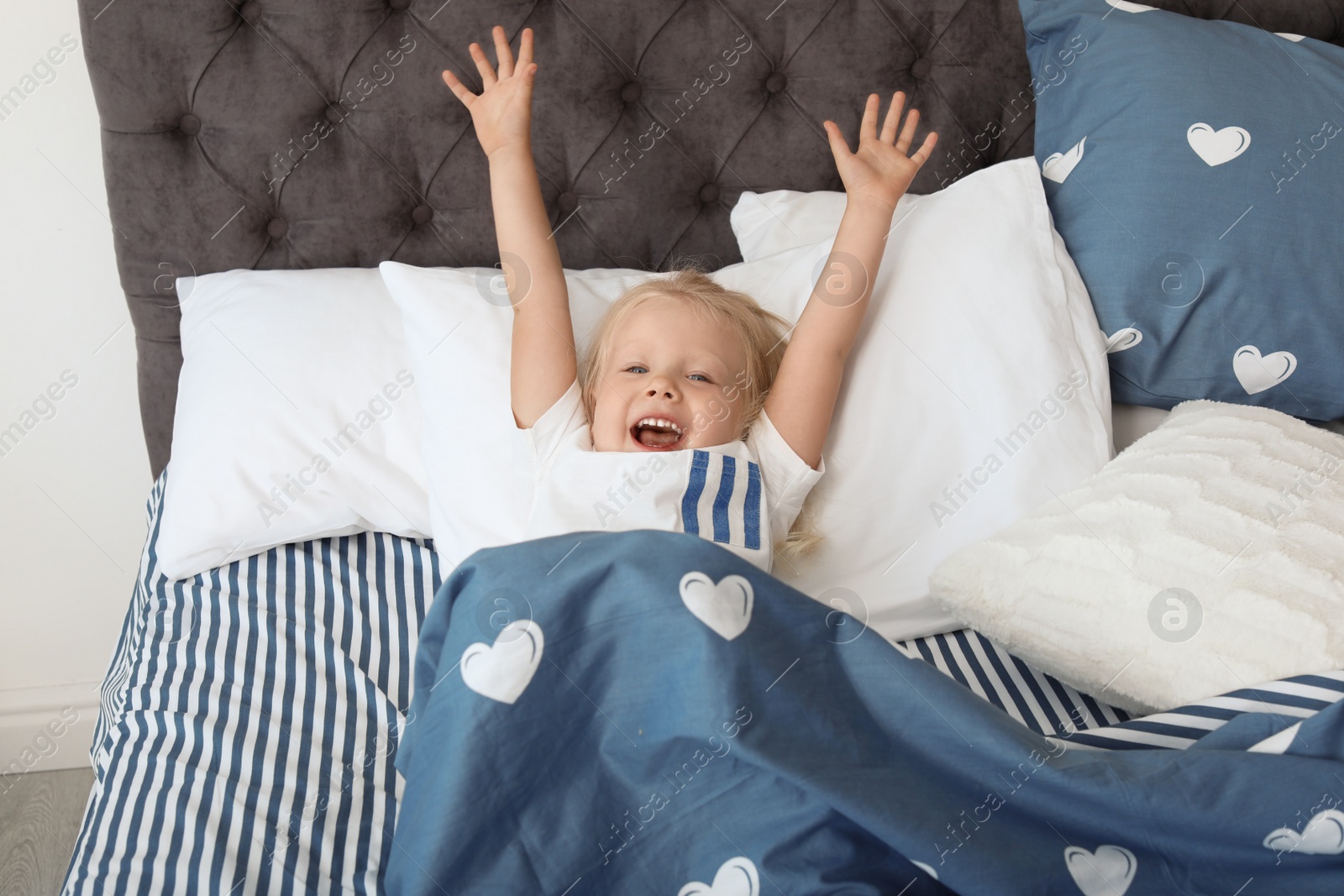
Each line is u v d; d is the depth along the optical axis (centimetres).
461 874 77
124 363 151
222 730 96
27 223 140
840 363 113
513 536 109
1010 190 126
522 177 118
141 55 128
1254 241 122
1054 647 96
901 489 113
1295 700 84
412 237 144
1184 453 107
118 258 137
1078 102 133
